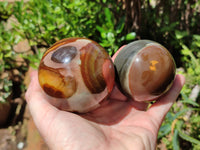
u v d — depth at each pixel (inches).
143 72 5.4
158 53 5.5
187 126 8.7
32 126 11.4
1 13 13.7
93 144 4.8
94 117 6.1
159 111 6.2
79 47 5.4
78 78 5.1
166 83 5.5
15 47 12.8
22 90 12.8
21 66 12.9
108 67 5.5
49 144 5.3
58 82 5.1
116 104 6.6
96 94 5.3
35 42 11.1
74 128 5.0
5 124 12.1
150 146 5.4
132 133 5.6
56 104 5.5
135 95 5.8
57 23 10.0
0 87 12.0
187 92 8.9
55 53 5.3
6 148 11.1
